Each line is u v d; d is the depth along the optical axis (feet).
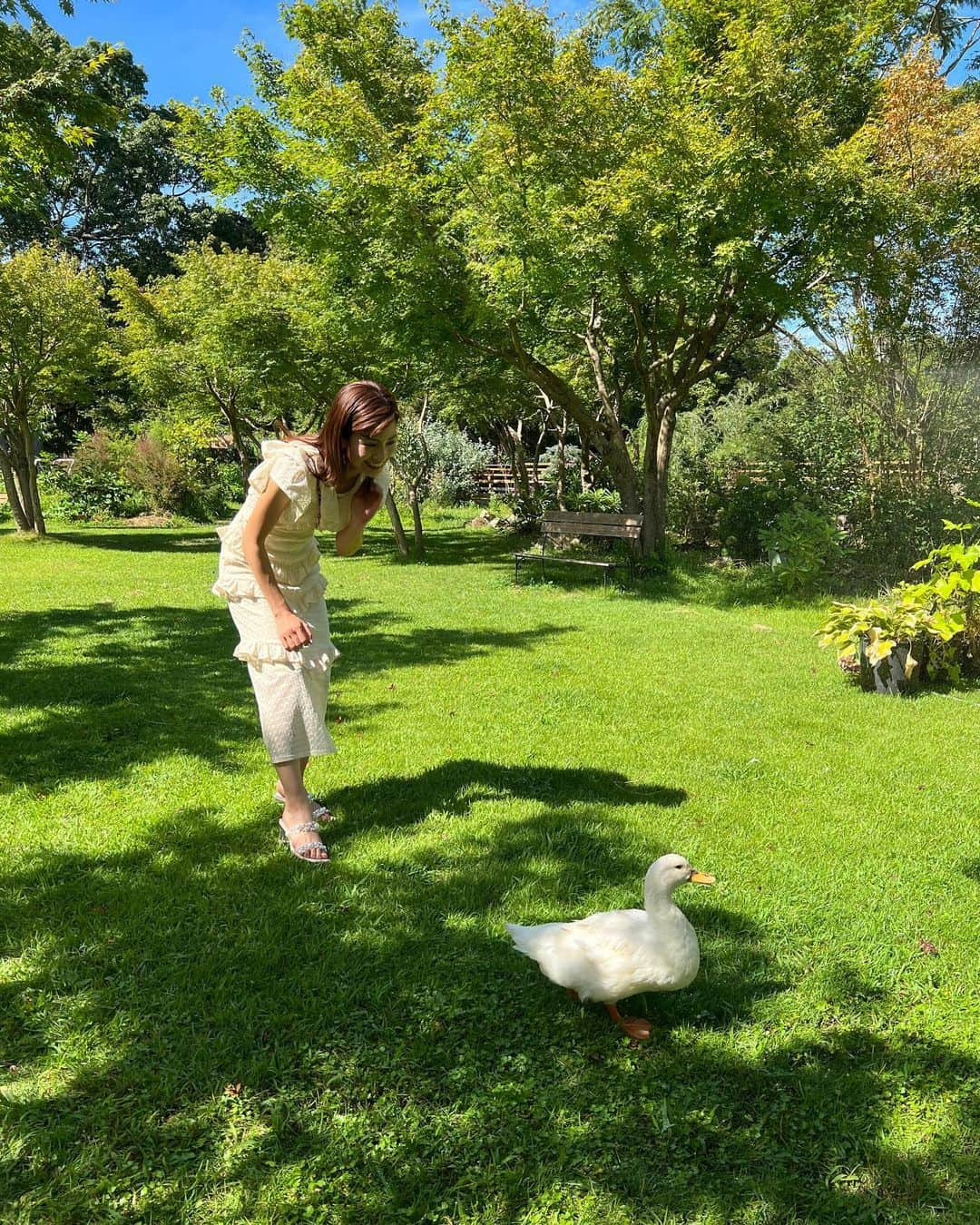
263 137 43.06
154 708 20.26
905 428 40.19
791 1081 8.41
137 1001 9.21
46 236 123.54
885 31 36.19
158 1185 7.06
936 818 14.47
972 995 9.74
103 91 31.53
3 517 80.12
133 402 110.63
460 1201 7.00
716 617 33.94
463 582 44.34
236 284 56.08
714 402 84.07
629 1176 7.28
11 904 11.09
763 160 31.78
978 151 32.42
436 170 42.55
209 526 82.12
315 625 12.67
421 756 17.10
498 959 10.16
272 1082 8.21
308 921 10.82
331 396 59.72
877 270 35.42
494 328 43.52
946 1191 7.22
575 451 86.22
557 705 21.06
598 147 34.78
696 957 8.96
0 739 17.81
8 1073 8.19
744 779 16.24
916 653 23.15
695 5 36.88
